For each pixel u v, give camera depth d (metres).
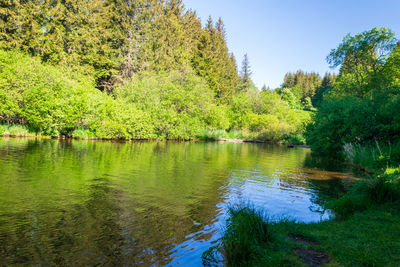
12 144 16.38
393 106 17.23
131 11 41.25
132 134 27.62
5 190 7.25
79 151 15.57
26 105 22.03
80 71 35.19
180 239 4.92
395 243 4.48
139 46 42.34
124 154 15.88
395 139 16.47
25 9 31.14
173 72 39.72
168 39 48.72
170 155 17.05
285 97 86.44
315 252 4.23
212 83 53.25
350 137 18.78
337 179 11.59
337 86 30.61
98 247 4.46
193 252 4.42
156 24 45.06
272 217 6.28
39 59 29.64
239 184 9.84
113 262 4.02
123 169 11.29
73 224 5.33
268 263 3.80
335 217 6.36
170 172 11.32
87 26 37.31
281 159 18.56
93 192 7.64
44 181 8.43
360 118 18.67
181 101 34.56
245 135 41.22
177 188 8.70
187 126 32.88
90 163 12.05
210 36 57.56
